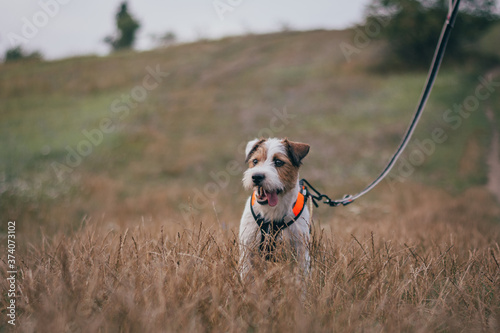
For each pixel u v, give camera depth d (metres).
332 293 2.82
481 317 2.63
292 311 2.56
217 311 2.57
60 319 2.35
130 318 2.38
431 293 3.18
